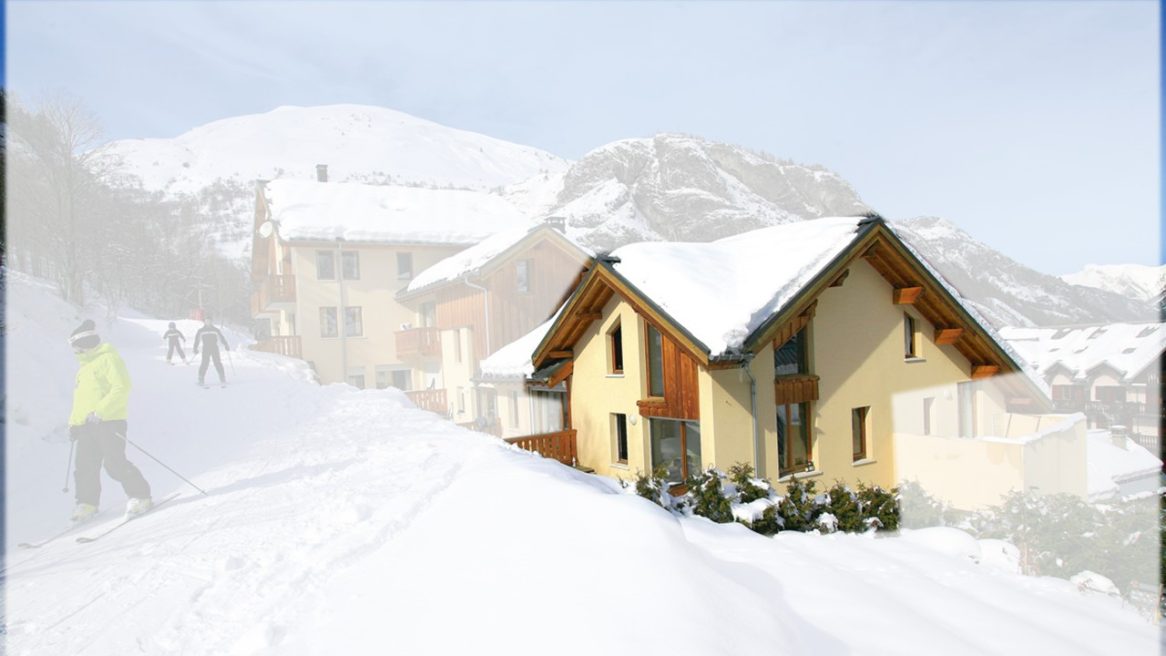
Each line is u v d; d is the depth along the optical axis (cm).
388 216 2761
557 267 2209
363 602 317
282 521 518
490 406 1972
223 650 301
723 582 303
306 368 2217
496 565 327
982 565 357
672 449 1109
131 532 527
